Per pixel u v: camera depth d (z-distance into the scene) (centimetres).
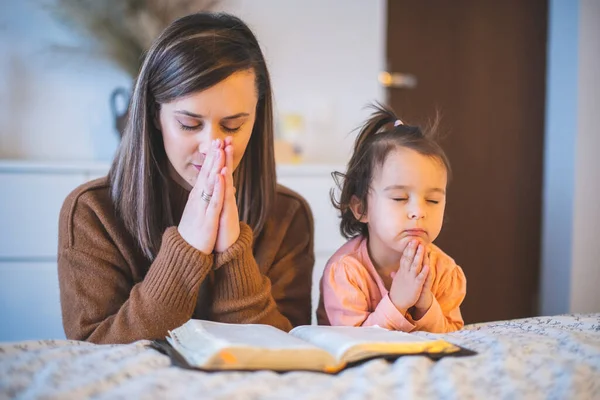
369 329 92
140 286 103
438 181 111
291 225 131
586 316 108
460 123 331
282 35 311
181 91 101
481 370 76
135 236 114
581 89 314
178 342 83
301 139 314
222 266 106
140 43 287
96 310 108
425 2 325
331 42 316
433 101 327
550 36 335
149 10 287
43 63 286
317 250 264
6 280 240
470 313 337
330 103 315
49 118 288
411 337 85
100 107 292
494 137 336
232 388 68
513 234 341
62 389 67
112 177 118
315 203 265
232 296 106
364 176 118
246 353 74
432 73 326
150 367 75
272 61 311
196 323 86
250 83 106
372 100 321
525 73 337
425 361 76
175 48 103
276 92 312
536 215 343
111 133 293
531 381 75
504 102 336
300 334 90
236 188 122
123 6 285
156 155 116
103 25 285
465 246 334
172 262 101
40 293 242
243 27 112
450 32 328
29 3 283
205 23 107
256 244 125
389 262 119
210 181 101
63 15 284
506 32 334
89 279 110
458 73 330
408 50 323
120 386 69
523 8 335
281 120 302
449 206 331
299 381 71
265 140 120
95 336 102
